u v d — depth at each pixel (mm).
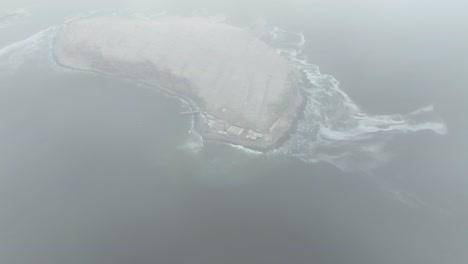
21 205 153875
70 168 170375
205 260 133250
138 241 139625
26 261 133375
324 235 141250
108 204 153750
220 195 157750
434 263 132000
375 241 139250
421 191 157125
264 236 141125
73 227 144875
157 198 156375
